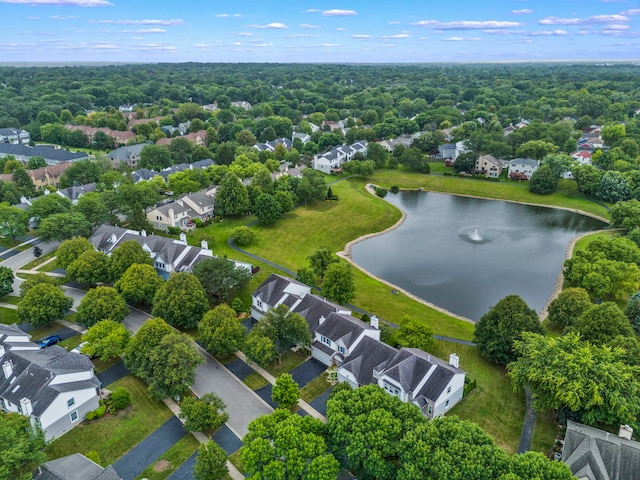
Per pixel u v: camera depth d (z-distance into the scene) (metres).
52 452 54.84
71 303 82.69
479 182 188.88
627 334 68.81
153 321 68.44
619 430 54.75
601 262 97.88
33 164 177.62
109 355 69.12
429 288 106.25
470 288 106.31
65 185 160.62
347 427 48.44
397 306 94.50
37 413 55.19
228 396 65.19
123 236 107.00
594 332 69.12
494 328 72.00
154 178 156.38
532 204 168.38
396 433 46.94
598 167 184.75
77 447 55.78
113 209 126.00
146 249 100.69
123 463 53.53
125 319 84.31
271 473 45.09
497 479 41.75
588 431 54.88
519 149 199.75
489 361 74.38
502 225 148.38
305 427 49.25
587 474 47.84
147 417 60.91
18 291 93.19
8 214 112.38
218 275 87.38
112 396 62.38
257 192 143.38
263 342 67.62
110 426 59.22
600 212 155.25
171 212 125.06
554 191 175.00
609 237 109.81
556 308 84.44
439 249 129.50
